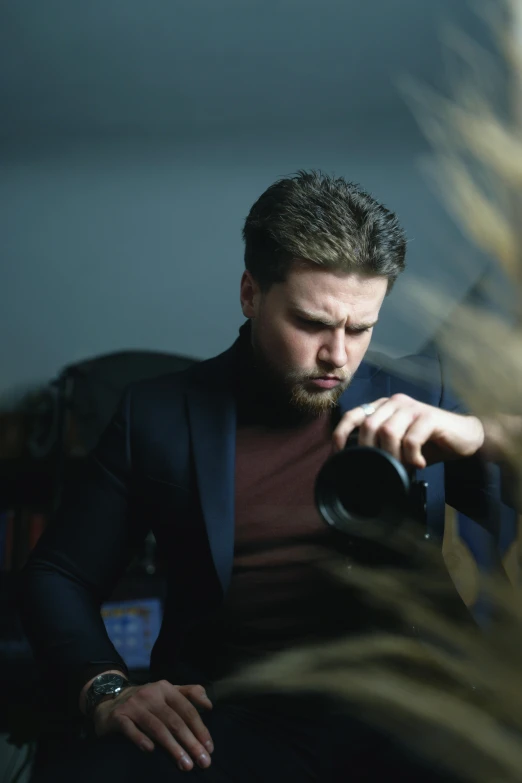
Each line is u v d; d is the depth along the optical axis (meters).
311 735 0.90
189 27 3.76
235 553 1.12
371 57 3.76
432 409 0.69
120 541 1.22
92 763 0.87
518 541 0.22
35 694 2.05
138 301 3.93
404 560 0.23
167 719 0.90
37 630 1.10
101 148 4.00
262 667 0.22
